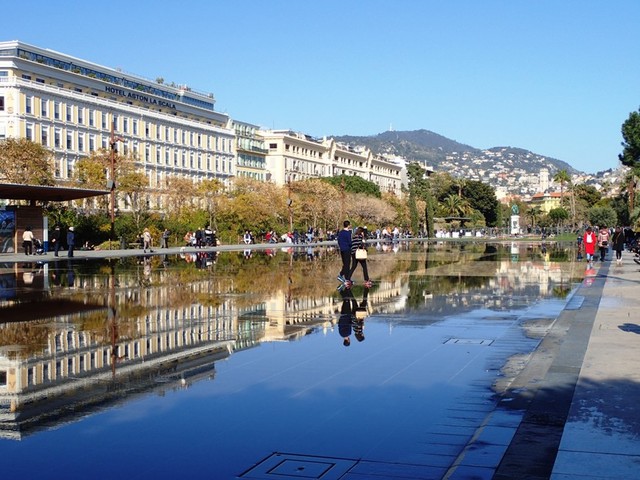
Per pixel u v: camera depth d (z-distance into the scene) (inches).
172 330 566.9
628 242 2464.3
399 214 5536.4
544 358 438.0
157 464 257.0
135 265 1529.3
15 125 3157.0
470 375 399.2
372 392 359.9
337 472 248.2
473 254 2062.0
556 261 1612.9
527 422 289.6
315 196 4308.6
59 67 3705.7
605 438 265.7
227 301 781.3
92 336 537.0
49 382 382.0
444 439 283.9
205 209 3373.5
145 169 4077.3
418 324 597.0
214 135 4864.7
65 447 275.9
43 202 2410.2
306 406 333.7
